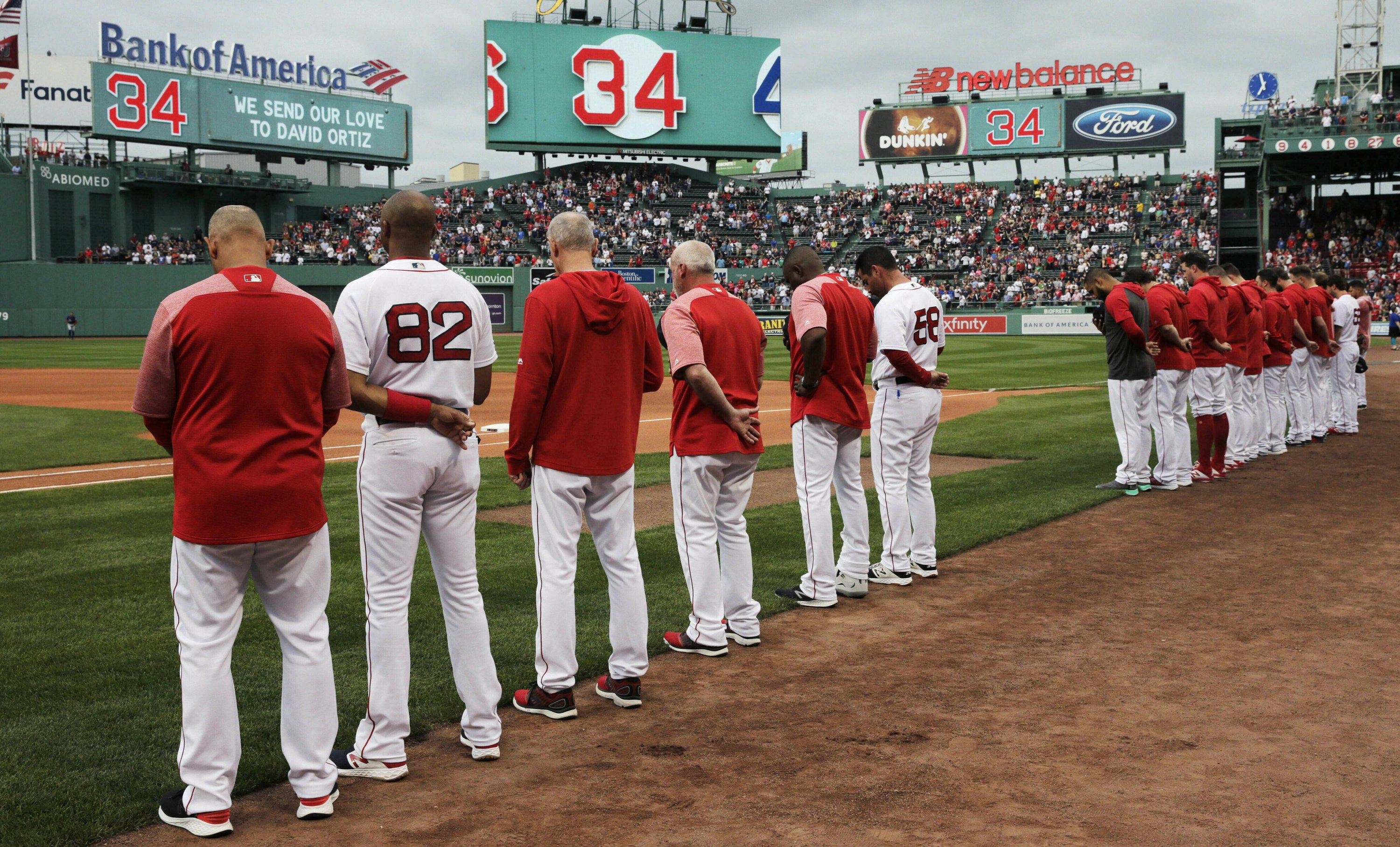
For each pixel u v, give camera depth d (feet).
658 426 52.60
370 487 12.01
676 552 23.79
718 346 16.12
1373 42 149.38
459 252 177.68
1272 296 37.81
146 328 165.58
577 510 13.99
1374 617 17.75
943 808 10.84
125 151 173.06
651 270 174.29
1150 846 9.93
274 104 175.94
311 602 11.18
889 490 20.92
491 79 169.07
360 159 187.93
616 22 176.76
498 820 10.81
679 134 177.68
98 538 25.61
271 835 10.59
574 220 13.94
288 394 10.71
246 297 10.48
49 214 166.81
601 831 10.48
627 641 14.21
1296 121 149.48
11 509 29.45
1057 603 19.15
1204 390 32.09
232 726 10.76
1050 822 10.46
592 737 13.16
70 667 15.98
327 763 11.07
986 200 186.91
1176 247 165.89
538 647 13.92
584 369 13.69
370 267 172.45
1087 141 180.04
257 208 183.01
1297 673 14.99
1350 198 172.55
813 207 196.13
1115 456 38.40
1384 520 26.02
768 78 179.52
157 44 165.68
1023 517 26.99
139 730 13.42
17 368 97.76
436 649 16.83
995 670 15.46
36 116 193.36
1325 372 41.70
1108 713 13.56
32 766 12.24
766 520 27.55
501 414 60.49
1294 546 23.34
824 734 13.05
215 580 10.62
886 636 17.38
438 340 12.12
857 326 18.89
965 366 97.60
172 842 10.45
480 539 25.29
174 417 10.70
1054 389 72.18
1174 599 19.17
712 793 11.34
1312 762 11.89
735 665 16.05
